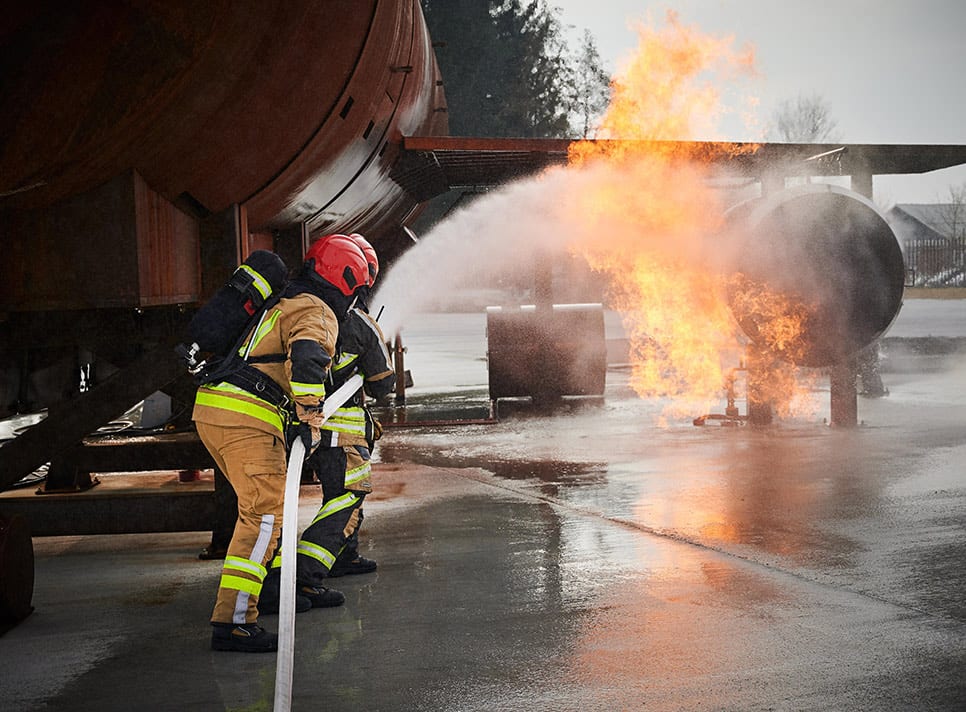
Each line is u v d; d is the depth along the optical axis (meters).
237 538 4.36
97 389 5.66
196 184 5.50
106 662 4.20
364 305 5.05
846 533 5.95
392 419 12.18
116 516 5.88
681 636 4.21
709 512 6.61
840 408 10.32
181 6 4.77
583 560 5.52
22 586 4.79
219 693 3.81
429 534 6.34
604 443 9.82
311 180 6.39
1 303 5.18
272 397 4.42
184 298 5.68
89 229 5.14
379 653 4.16
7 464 5.65
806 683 3.65
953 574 5.05
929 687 3.59
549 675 3.82
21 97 4.63
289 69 5.41
